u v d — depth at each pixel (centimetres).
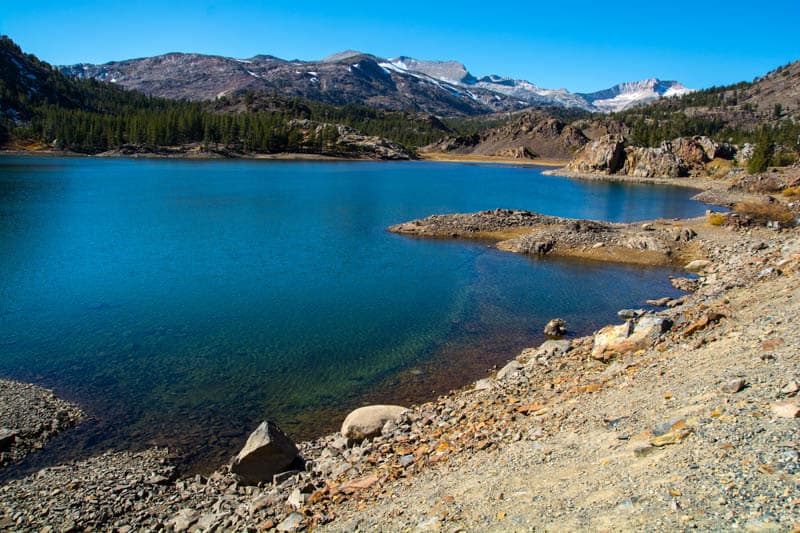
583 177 18125
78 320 3291
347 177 15700
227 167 17862
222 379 2536
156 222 6975
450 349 2936
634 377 1675
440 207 9306
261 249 5475
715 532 752
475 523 1023
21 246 5309
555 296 3934
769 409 1061
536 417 1593
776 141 19862
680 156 18112
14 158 17725
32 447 1917
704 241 5403
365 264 4906
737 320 1931
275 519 1366
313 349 2919
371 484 1435
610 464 1083
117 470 1761
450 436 1638
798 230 5284
